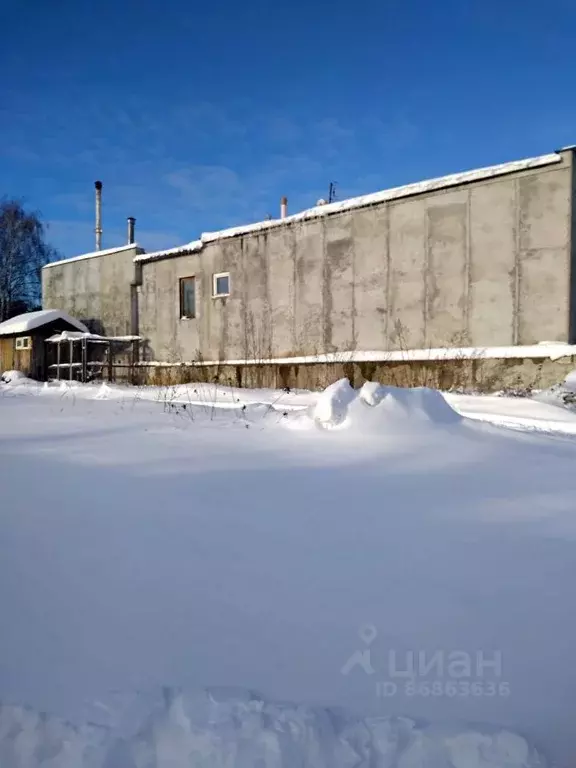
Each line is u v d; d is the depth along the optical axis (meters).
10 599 2.29
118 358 20.69
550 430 7.08
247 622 2.10
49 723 1.55
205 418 7.80
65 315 21.09
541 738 1.52
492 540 2.94
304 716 1.56
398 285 12.99
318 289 14.43
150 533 3.05
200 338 17.61
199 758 1.45
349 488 3.98
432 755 1.45
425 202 12.57
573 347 10.66
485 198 11.77
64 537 2.99
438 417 6.23
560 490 3.91
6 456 5.23
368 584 2.42
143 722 1.55
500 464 4.71
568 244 10.84
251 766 1.42
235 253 16.36
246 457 5.07
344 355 13.74
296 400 10.98
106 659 1.86
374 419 6.14
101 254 21.78
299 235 14.80
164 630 2.05
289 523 3.22
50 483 4.16
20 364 21.64
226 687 1.69
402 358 12.70
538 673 1.79
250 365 15.78
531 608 2.21
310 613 2.17
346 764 1.43
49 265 24.27
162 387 14.80
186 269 18.28
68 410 9.20
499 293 11.62
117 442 5.94
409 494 3.82
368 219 13.46
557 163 10.91
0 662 1.85
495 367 11.48
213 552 2.78
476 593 2.33
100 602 2.26
